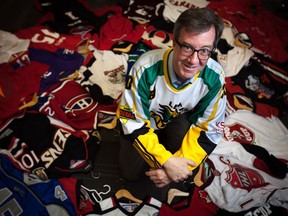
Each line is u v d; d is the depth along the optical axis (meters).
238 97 2.07
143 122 1.23
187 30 0.88
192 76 1.04
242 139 1.85
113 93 2.01
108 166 1.76
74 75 2.08
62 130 1.81
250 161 1.76
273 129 1.94
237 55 2.31
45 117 1.86
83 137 1.81
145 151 1.20
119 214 1.55
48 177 1.63
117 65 2.16
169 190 1.66
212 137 1.26
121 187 1.68
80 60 2.16
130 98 1.17
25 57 2.15
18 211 1.48
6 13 2.56
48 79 2.04
